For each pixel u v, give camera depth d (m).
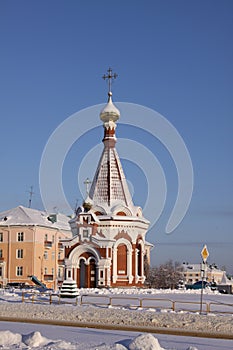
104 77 67.94
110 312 33.72
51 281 89.69
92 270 61.22
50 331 25.38
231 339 24.20
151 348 18.52
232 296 56.22
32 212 94.62
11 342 20.11
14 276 87.81
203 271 36.66
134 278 61.88
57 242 94.50
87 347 19.12
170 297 49.34
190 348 18.42
